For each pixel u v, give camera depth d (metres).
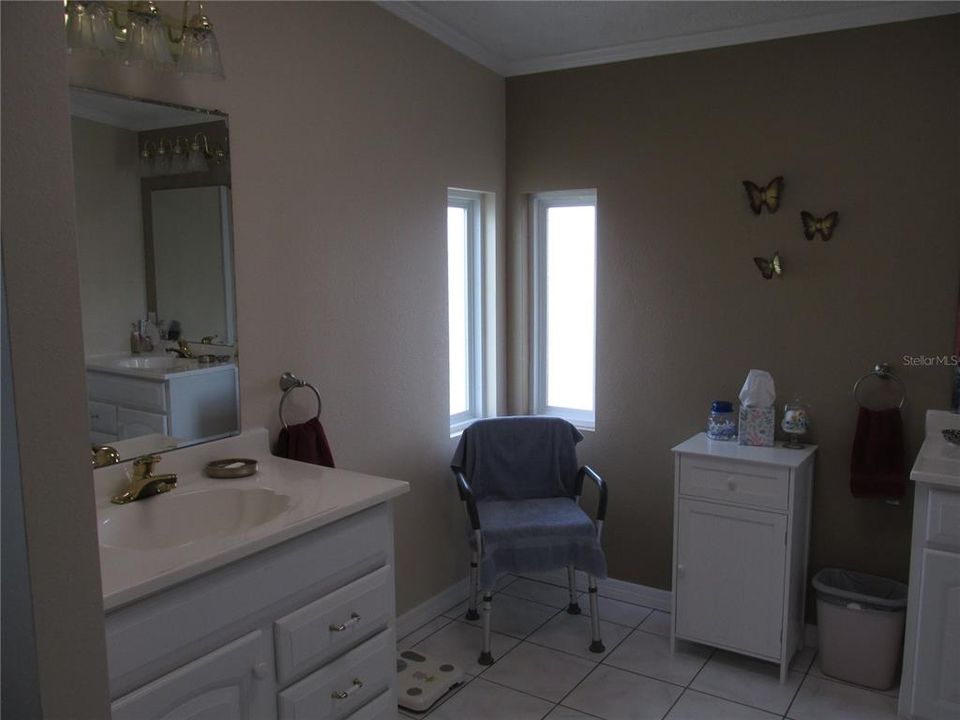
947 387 2.60
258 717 1.59
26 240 0.93
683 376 3.08
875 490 2.66
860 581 2.77
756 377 2.80
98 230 1.80
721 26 2.80
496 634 2.97
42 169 0.95
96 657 1.04
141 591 1.30
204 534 1.87
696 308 3.03
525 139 3.35
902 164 2.61
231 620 1.51
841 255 2.74
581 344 3.47
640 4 2.59
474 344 3.47
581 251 3.42
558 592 3.36
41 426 0.96
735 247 2.93
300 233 2.35
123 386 1.86
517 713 2.44
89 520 1.02
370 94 2.58
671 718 2.40
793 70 2.76
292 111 2.29
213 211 2.07
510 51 3.13
